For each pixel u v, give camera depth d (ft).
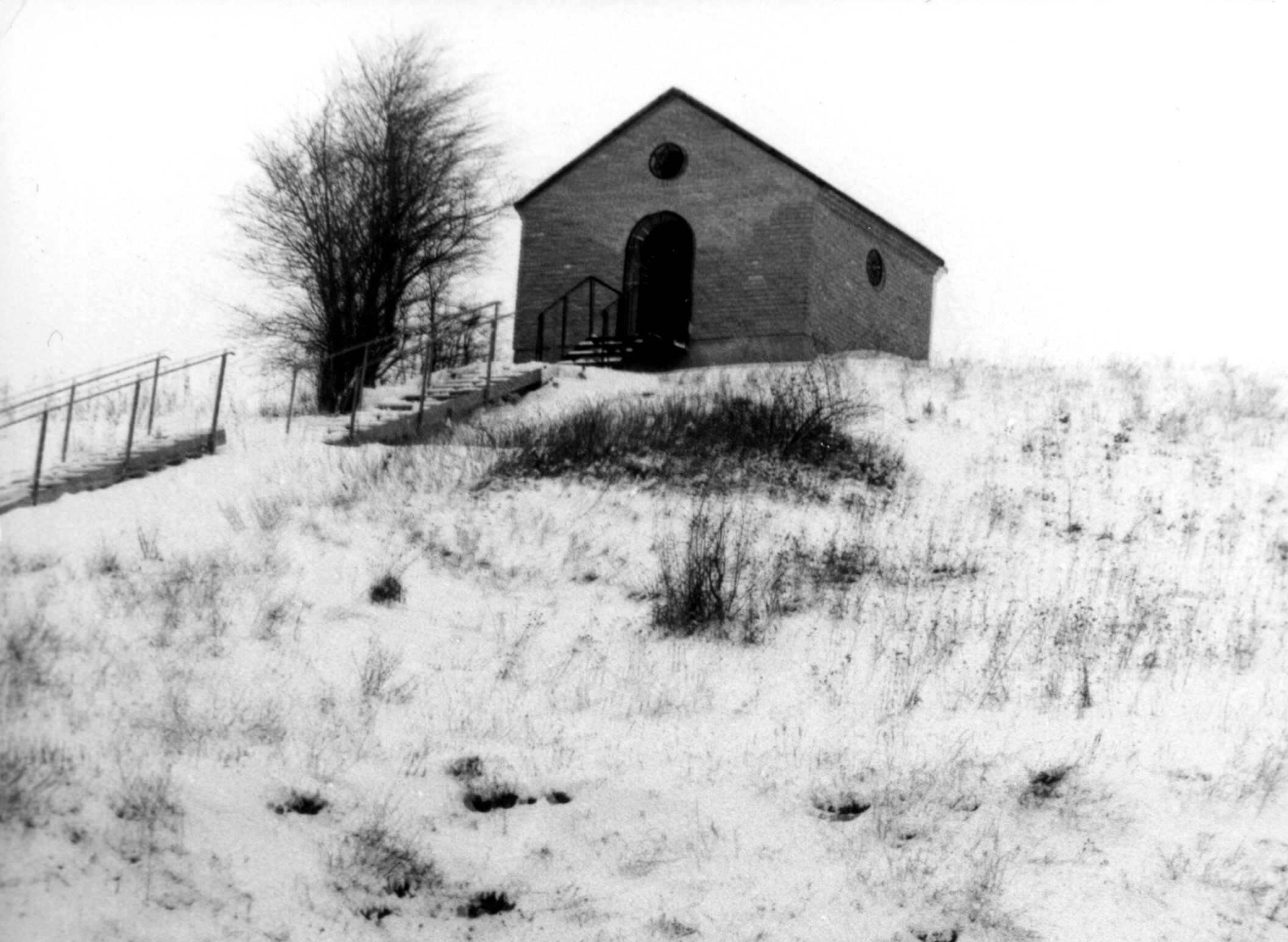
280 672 43.34
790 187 99.14
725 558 53.62
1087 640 47.57
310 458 64.90
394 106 94.43
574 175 104.63
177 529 54.08
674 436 68.33
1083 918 32.35
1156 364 85.35
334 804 36.17
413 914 33.30
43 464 61.93
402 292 92.63
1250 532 59.36
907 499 63.26
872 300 107.45
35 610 44.60
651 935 32.89
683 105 102.17
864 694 44.01
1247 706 41.47
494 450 66.64
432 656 46.21
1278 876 33.04
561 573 54.03
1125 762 38.11
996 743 39.91
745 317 99.14
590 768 39.01
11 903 29.37
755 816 36.86
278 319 95.86
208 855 32.78
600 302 102.99
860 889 34.04
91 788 33.96
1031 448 69.26
